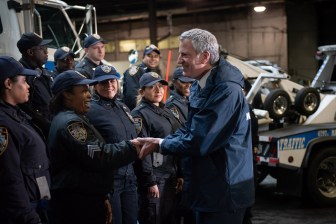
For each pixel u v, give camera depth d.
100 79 3.50
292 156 6.05
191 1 18.16
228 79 2.61
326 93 7.34
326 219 5.58
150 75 4.05
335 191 6.32
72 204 2.76
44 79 4.07
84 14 7.42
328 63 7.51
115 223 3.43
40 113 3.88
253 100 6.55
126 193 3.54
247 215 3.62
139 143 2.84
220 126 2.55
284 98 6.25
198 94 2.70
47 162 2.74
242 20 18.55
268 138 6.04
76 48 7.04
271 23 17.98
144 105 4.04
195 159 2.72
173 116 4.16
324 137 6.23
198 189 2.71
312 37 18.23
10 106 2.65
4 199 2.46
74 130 2.67
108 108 3.55
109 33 21.47
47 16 6.62
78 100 2.84
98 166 2.68
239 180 2.69
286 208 6.15
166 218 4.00
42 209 3.09
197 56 2.65
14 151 2.51
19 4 5.77
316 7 18.25
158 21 20.09
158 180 3.95
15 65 2.67
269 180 7.91
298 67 18.30
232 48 18.89
